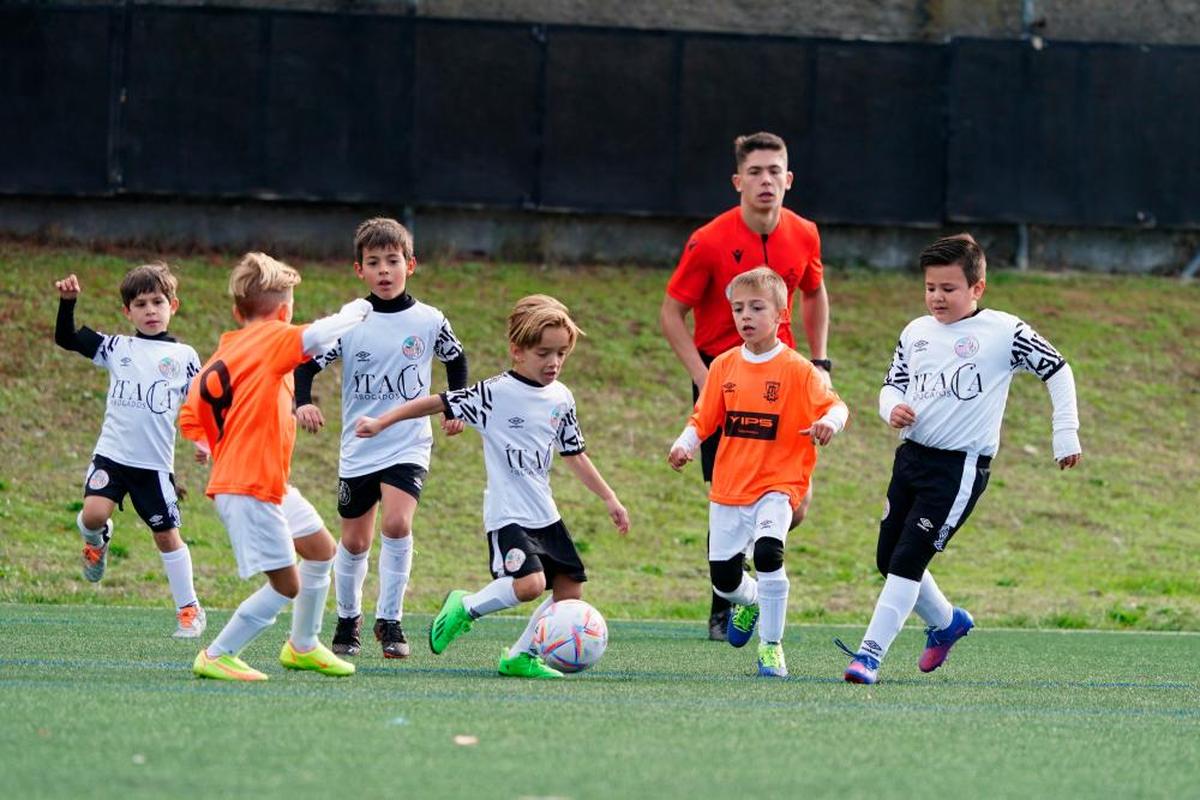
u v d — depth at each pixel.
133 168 66.44
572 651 23.89
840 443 58.22
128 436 30.48
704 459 31.95
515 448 24.44
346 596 27.38
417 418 26.20
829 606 44.41
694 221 70.81
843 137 69.94
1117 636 38.06
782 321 32.06
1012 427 60.91
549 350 24.50
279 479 21.12
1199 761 16.67
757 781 14.58
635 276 69.38
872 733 17.94
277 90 66.94
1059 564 50.72
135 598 40.28
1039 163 71.25
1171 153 72.06
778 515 25.34
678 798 13.68
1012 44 70.69
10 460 51.53
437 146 68.00
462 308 64.00
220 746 15.58
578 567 24.84
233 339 21.67
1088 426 61.00
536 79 68.38
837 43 69.62
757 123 69.56
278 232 68.31
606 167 69.00
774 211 32.00
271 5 69.62
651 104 69.00
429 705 19.11
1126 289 71.94
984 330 24.33
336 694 20.16
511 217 69.81
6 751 15.14
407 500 26.80
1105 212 71.88
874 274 71.19
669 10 72.19
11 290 61.22
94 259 65.31
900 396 24.67
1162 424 61.62
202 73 66.56
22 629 30.83
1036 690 24.23
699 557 50.03
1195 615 43.47
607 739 16.70
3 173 65.94
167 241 67.62
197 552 46.72
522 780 14.25
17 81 65.81
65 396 55.69
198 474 52.41
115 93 66.25
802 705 20.59
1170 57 71.75
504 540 24.22
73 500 49.72
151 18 66.25
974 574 49.50
